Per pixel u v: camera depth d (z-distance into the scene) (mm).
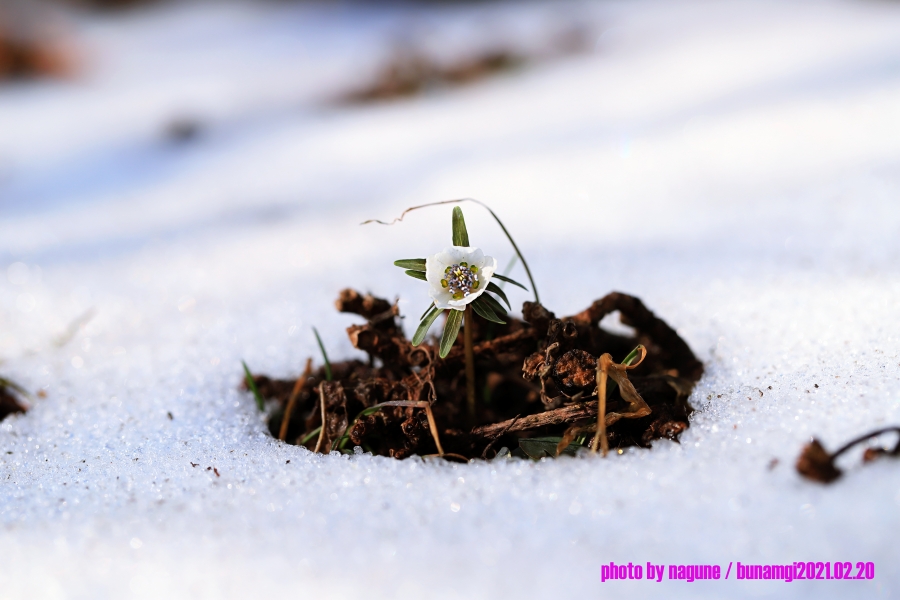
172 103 1729
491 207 976
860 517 570
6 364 736
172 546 584
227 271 854
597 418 623
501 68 1795
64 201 1246
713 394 637
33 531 596
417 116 1505
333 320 736
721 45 1688
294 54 2098
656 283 739
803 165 935
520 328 657
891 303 672
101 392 697
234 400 679
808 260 741
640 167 1027
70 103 1815
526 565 568
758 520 574
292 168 1275
